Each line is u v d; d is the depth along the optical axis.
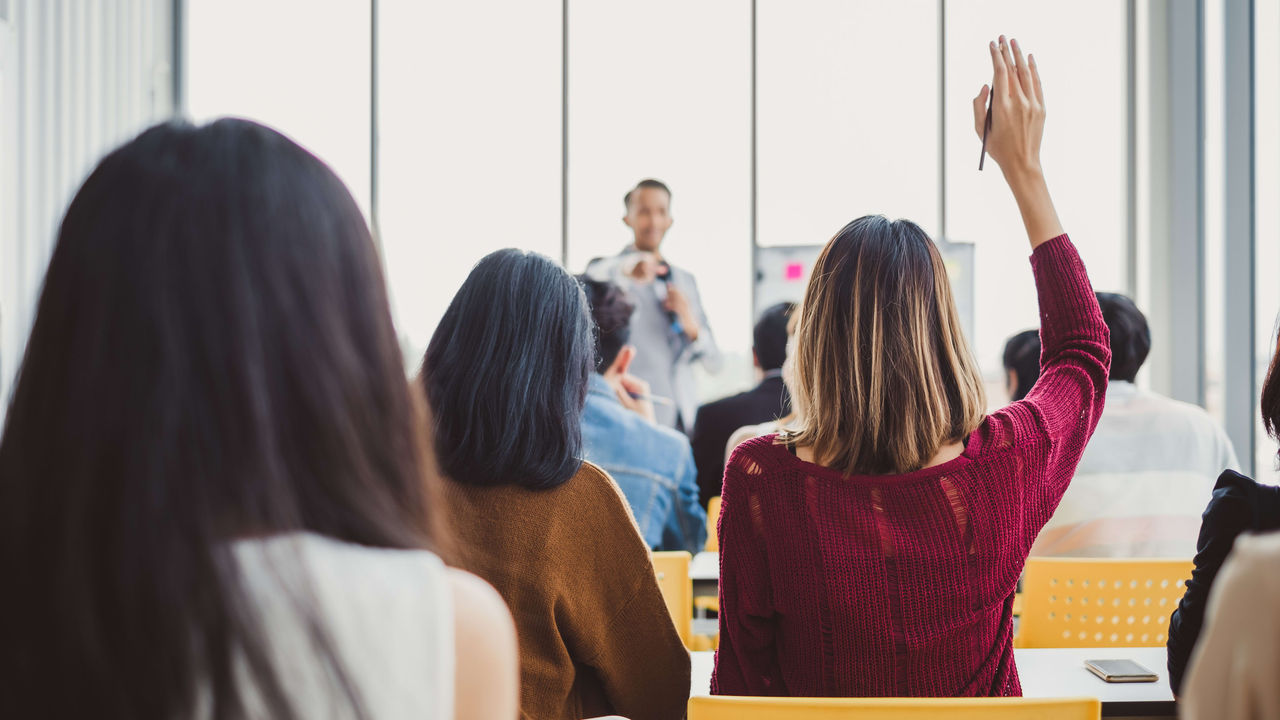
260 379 0.49
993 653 1.26
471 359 1.28
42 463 0.47
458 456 1.26
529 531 1.26
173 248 0.49
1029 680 1.60
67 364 0.48
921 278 1.25
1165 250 5.25
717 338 5.41
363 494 0.52
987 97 1.36
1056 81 5.36
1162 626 2.00
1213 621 0.56
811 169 5.43
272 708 0.46
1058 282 1.35
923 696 1.22
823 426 1.24
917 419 1.20
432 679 0.50
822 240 5.41
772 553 1.25
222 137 0.54
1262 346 4.28
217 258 0.50
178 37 5.32
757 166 5.43
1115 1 5.35
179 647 0.45
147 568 0.45
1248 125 4.39
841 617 1.21
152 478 0.46
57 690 0.46
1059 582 2.01
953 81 5.37
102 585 0.45
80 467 0.47
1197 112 5.16
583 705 1.35
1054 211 1.37
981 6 5.36
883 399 1.21
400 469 0.56
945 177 5.36
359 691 0.47
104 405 0.47
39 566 0.46
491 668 0.54
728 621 1.31
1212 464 2.52
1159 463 2.51
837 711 1.07
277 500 0.48
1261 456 4.30
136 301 0.48
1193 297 5.16
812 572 1.22
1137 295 5.36
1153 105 5.27
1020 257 5.33
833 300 1.26
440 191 5.43
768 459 1.26
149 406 0.47
